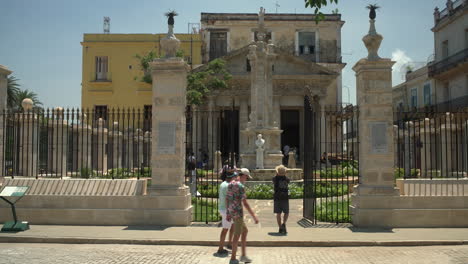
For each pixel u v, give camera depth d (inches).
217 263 312.0
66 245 374.0
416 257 329.4
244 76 1675.7
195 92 1336.1
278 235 401.4
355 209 446.9
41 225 448.5
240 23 1886.1
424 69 1667.1
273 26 1893.5
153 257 329.1
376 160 448.1
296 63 1712.6
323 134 1640.0
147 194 450.9
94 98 1868.8
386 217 439.8
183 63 457.7
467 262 312.0
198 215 509.4
